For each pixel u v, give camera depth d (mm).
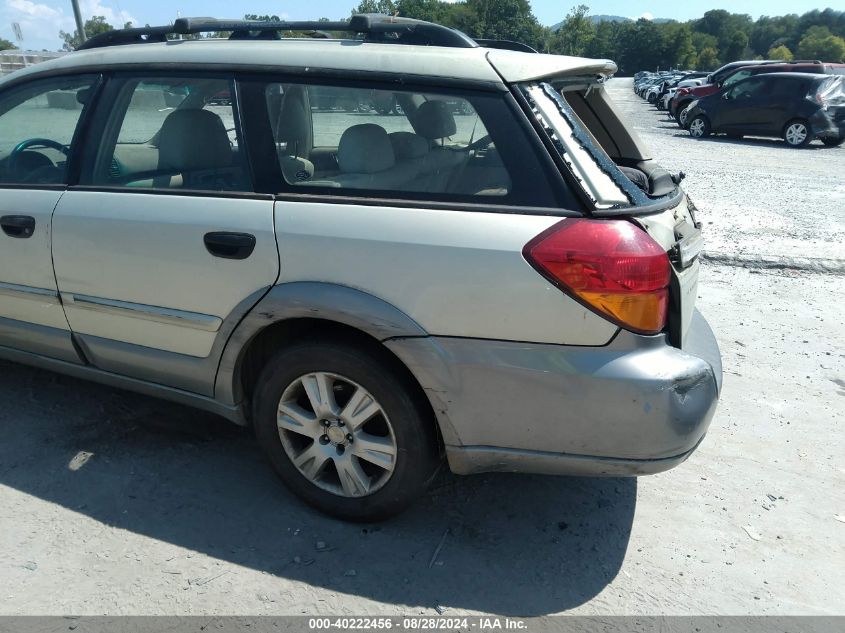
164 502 2861
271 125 2686
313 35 3580
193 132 2781
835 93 17109
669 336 2400
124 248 2832
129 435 3350
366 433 2633
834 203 9461
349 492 2703
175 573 2471
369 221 2443
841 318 5316
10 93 3289
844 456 3434
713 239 7352
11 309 3281
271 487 2992
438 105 2463
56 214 3000
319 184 2600
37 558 2514
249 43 2852
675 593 2494
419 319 2373
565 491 3061
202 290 2699
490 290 2291
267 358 2912
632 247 2227
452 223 2355
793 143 17047
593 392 2268
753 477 3234
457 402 2406
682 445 2332
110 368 3137
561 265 2227
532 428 2379
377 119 2545
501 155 2369
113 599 2342
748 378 4262
